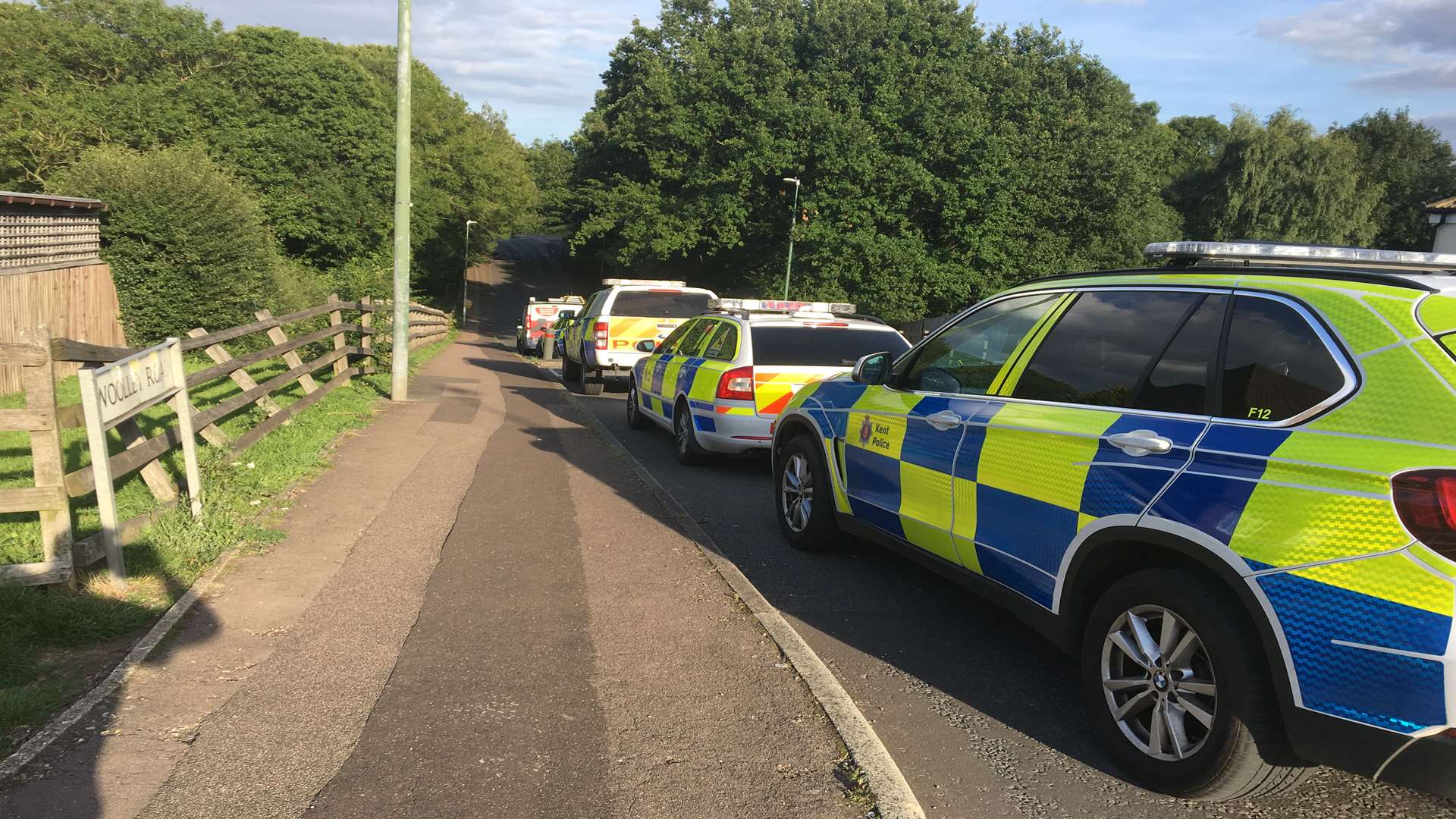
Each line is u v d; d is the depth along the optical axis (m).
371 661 3.91
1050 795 3.11
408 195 11.87
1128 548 3.25
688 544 5.96
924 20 41.94
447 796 2.91
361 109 42.78
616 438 10.95
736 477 8.78
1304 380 2.84
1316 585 2.58
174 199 16.08
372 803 2.85
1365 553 2.49
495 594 4.85
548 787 2.99
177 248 15.97
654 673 3.92
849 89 40.81
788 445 6.26
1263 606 2.70
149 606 4.31
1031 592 3.74
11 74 37.75
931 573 5.71
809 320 8.73
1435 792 2.44
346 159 42.75
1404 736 2.42
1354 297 2.85
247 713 3.39
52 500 4.14
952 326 4.81
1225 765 2.83
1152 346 3.45
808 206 39.34
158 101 38.31
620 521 6.54
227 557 5.05
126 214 15.59
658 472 8.90
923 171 38.19
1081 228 39.94
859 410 5.29
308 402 9.98
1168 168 59.38
